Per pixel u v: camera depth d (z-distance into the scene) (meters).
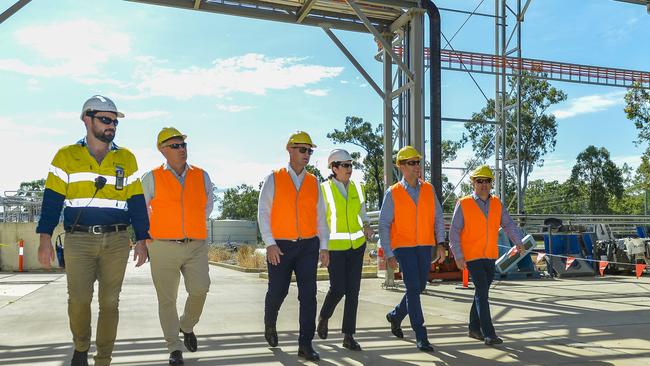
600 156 64.00
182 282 13.84
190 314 5.59
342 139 58.19
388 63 13.05
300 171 5.71
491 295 10.84
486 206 6.26
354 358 5.47
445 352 5.73
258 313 8.61
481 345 6.08
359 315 8.26
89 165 4.27
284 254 5.58
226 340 6.40
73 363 4.39
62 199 4.23
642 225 22.17
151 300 10.33
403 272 6.01
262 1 11.87
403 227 6.00
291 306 9.24
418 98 11.76
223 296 10.91
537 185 77.31
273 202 5.61
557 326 7.33
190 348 5.71
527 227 18.28
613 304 9.56
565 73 29.31
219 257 26.47
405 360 5.39
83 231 4.23
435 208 6.16
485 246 6.18
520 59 25.16
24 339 6.55
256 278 15.84
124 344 6.21
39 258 4.11
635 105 37.50
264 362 5.30
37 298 10.70
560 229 16.06
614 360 5.38
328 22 12.42
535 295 10.82
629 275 15.66
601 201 62.97
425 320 7.79
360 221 6.24
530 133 52.31
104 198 4.29
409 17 12.05
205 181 5.55
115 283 4.40
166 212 5.29
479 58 25.66
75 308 4.25
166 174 5.34
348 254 6.00
